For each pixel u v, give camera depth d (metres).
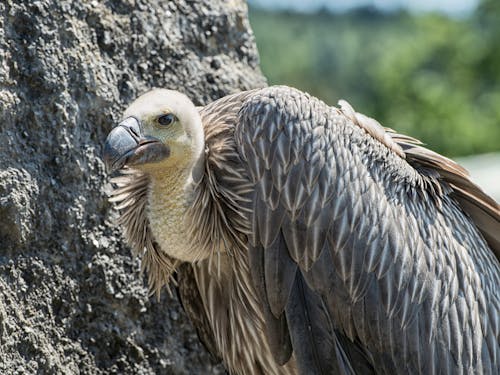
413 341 10.38
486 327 10.88
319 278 10.22
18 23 11.13
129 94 12.04
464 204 11.50
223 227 10.60
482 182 28.81
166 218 10.29
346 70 65.19
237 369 11.48
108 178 11.62
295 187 10.09
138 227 10.70
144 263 10.89
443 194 11.18
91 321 11.45
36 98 11.12
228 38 13.22
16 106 10.92
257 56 13.47
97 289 11.50
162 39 12.55
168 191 10.22
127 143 9.76
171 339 12.12
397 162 10.63
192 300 11.57
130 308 11.77
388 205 10.38
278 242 10.22
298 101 10.31
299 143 10.12
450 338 10.52
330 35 68.81
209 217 10.53
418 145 11.36
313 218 10.11
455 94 43.22
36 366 10.75
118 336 11.66
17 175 10.81
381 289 10.28
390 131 11.44
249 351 11.23
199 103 12.79
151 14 12.51
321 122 10.24
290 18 71.56
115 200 10.71
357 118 10.70
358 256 10.19
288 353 10.51
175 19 12.77
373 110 43.47
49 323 10.98
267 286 10.28
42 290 10.95
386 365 10.43
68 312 11.20
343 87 64.50
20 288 10.76
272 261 10.23
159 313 12.05
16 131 10.92
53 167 11.16
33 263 10.91
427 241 10.57
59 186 11.20
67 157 11.27
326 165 10.12
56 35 11.37
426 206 10.78
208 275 11.12
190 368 12.30
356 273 10.20
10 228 10.71
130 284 11.75
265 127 10.20
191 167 10.20
